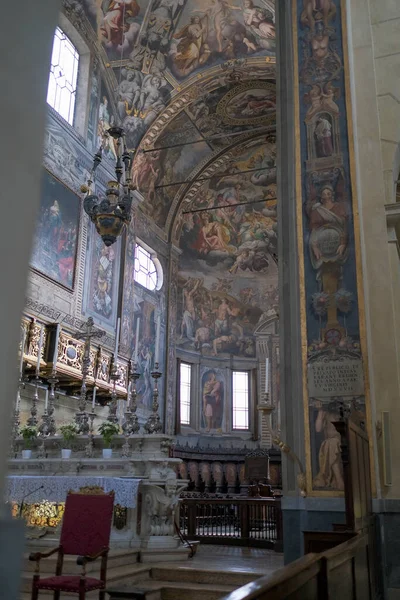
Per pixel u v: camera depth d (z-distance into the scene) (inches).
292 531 310.5
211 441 975.0
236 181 1043.3
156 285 922.1
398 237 356.8
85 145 717.9
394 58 382.6
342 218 353.1
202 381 992.9
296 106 385.1
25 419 572.4
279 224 369.1
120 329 766.5
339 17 394.0
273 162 1022.4
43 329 587.5
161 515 365.1
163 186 915.4
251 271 1051.3
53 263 631.8
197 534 542.6
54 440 409.1
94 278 718.5
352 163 361.1
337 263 345.1
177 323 971.3
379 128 369.4
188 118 885.8
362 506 252.4
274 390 996.6
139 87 809.5
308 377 330.6
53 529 352.2
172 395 913.5
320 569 146.6
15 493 346.6
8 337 42.5
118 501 337.7
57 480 345.7
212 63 823.1
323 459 315.3
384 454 307.6
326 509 306.5
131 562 342.6
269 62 801.6
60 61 701.3
